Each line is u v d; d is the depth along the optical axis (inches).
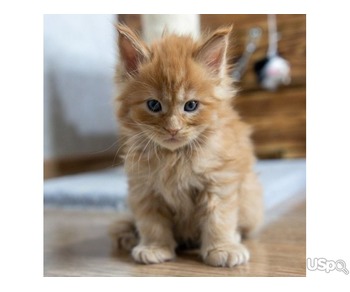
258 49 45.3
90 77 41.7
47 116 36.6
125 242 21.7
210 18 45.7
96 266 19.6
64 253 21.3
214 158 19.5
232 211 19.8
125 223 22.3
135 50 19.5
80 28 40.3
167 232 20.4
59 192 31.2
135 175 20.2
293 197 32.1
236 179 20.0
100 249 21.9
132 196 20.4
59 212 29.7
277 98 45.9
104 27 43.1
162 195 19.9
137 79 19.3
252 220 22.1
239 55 45.5
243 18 45.0
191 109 19.1
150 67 19.1
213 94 19.5
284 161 45.3
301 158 46.2
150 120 19.0
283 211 27.8
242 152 20.9
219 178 19.6
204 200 19.8
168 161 19.5
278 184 31.4
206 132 19.4
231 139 20.1
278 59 43.1
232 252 19.1
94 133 42.5
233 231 20.0
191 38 20.7
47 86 36.6
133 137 19.8
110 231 22.3
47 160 36.4
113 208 29.9
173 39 20.3
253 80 46.3
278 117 46.3
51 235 24.3
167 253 19.9
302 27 43.6
